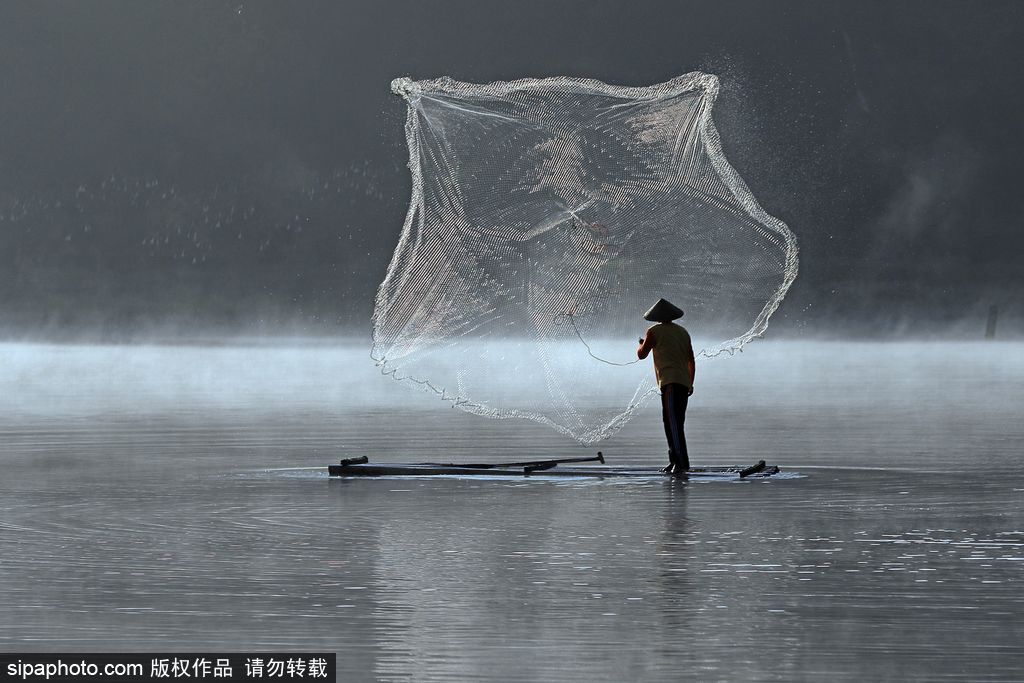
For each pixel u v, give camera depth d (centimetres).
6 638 2338
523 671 2119
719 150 4494
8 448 5503
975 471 4569
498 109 4472
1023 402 7900
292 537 3297
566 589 2677
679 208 4528
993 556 2998
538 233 4497
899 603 2539
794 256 4519
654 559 2984
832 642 2267
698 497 3975
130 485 4322
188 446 5578
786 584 2711
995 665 2134
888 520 3522
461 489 4197
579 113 4500
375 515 3659
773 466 4553
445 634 2334
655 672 2108
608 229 4519
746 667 2130
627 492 4100
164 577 2809
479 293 4497
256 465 4888
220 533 3366
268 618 2458
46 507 3822
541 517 3606
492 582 2748
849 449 5297
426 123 4447
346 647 2261
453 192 4462
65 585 2731
